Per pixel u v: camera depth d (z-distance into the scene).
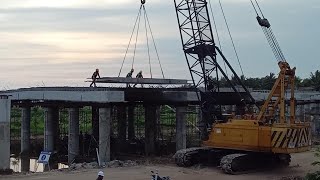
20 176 31.34
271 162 35.84
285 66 32.78
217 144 35.12
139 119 60.19
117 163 37.09
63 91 41.78
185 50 38.41
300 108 61.56
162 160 39.66
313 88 81.06
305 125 33.06
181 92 42.34
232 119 35.47
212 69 38.75
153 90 42.56
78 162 43.53
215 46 38.12
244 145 33.34
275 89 33.31
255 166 34.59
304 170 34.66
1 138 33.16
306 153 43.88
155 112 47.84
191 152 36.16
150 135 46.84
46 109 49.22
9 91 50.47
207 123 39.28
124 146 48.44
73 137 44.75
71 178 30.47
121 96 38.38
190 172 33.38
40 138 64.00
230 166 32.25
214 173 33.00
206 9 37.72
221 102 43.91
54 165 45.06
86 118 66.62
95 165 37.12
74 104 44.44
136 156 44.34
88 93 39.03
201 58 38.41
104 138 39.16
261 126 32.72
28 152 52.41
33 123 74.44
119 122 50.41
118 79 43.50
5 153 33.28
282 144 31.47
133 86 45.38
